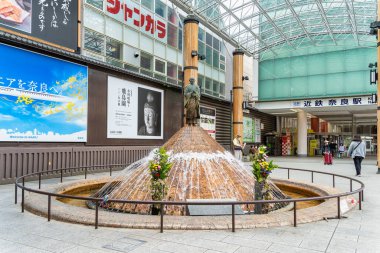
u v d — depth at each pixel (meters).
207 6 21.41
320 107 29.64
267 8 23.20
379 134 16.16
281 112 35.78
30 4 12.41
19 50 12.16
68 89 14.22
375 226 5.62
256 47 30.41
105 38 16.83
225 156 8.70
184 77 20.91
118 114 17.09
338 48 28.72
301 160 27.55
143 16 19.56
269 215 5.96
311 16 25.23
